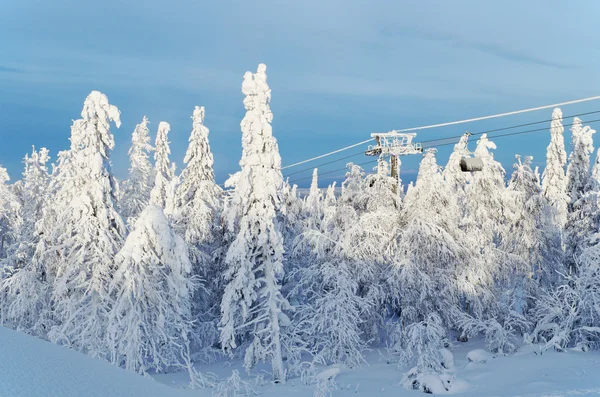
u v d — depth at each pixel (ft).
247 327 77.46
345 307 75.31
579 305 70.95
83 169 74.59
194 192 97.96
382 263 81.41
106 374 16.15
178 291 66.80
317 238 78.74
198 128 98.32
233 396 62.18
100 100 75.00
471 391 54.44
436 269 79.46
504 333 73.77
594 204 95.40
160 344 72.23
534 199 94.84
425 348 67.77
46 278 87.61
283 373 69.87
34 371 12.99
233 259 70.54
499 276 90.68
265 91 69.62
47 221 86.99
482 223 94.48
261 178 68.64
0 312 94.89
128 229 82.43
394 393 57.82
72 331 71.82
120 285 72.13
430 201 80.79
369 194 85.81
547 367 58.75
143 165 122.52
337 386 63.36
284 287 82.48
